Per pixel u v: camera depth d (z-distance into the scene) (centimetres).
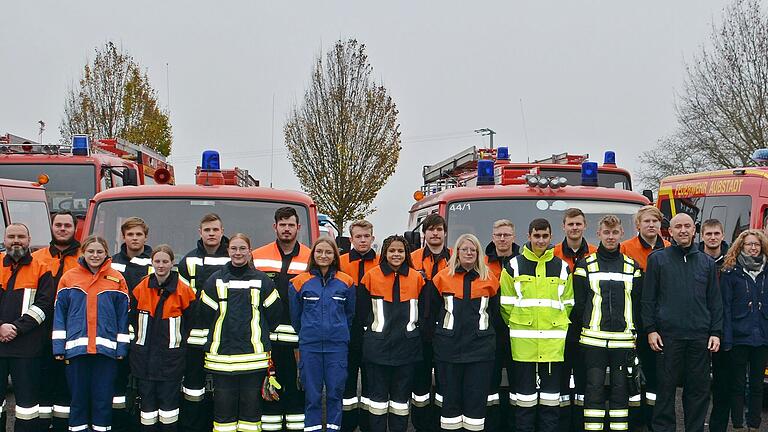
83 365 647
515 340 663
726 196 1120
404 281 665
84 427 656
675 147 3247
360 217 2264
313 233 770
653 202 1038
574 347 698
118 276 652
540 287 662
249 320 636
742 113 2503
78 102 2850
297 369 684
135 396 662
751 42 2472
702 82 2589
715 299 675
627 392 669
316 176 2244
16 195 1052
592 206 833
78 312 640
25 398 660
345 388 715
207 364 636
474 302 658
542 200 834
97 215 755
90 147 1314
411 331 664
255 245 753
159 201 762
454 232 824
